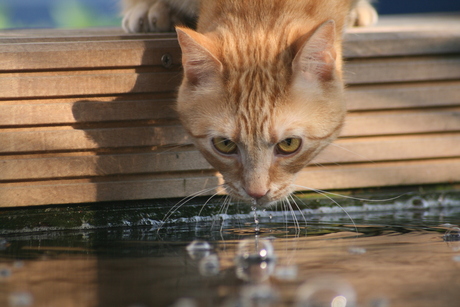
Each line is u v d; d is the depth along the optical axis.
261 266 2.22
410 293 1.86
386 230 3.00
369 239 2.75
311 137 2.88
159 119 3.38
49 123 3.23
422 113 3.80
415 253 2.42
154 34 3.54
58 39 3.35
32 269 2.22
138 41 3.30
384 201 3.78
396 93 3.75
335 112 2.94
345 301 1.77
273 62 2.83
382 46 3.71
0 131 3.17
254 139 2.78
